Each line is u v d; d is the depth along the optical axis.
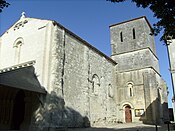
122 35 34.75
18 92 20.22
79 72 22.41
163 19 10.29
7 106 19.39
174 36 10.66
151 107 28.17
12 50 22.05
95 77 26.06
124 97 30.80
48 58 18.62
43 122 16.91
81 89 22.06
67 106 19.19
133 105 29.73
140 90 29.88
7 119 19.02
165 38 11.16
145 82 29.77
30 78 17.73
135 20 34.22
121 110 30.48
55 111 17.14
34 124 17.42
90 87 24.09
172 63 23.12
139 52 31.97
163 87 34.44
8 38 23.06
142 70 30.66
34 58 19.64
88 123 21.62
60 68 18.95
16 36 22.33
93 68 25.72
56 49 19.06
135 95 30.05
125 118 30.12
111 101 29.03
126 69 32.09
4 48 22.92
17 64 20.83
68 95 19.70
